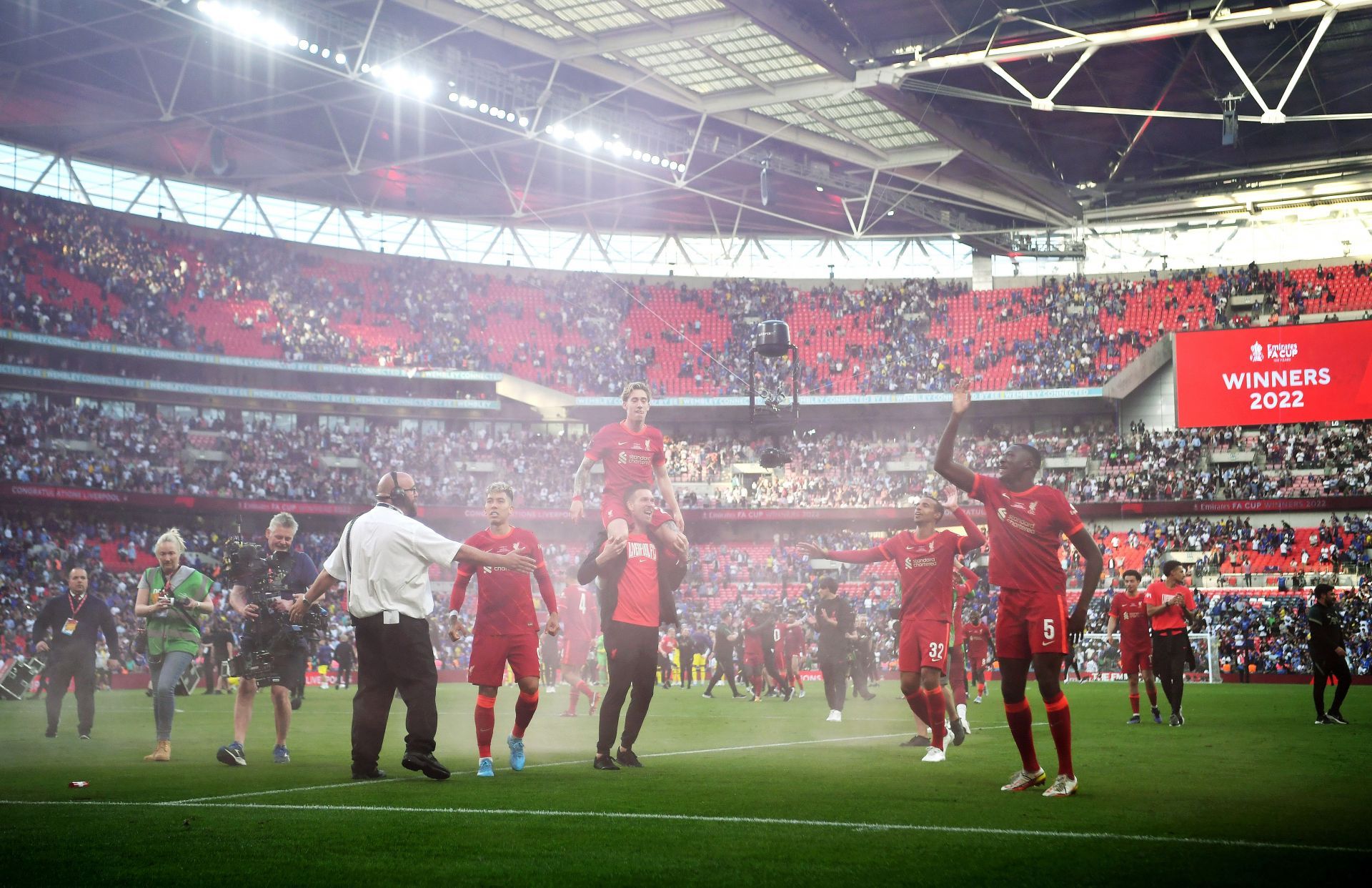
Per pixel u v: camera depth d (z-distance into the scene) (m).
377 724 8.54
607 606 9.50
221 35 40.84
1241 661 37.22
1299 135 50.50
